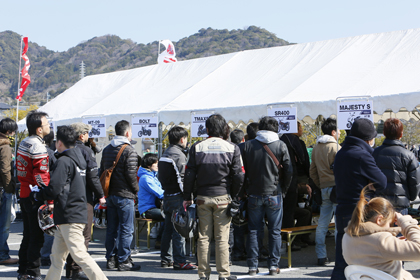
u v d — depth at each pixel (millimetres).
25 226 5023
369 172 3934
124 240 5555
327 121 5758
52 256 4309
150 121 8758
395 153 4395
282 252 6168
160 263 6039
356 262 2949
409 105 5898
